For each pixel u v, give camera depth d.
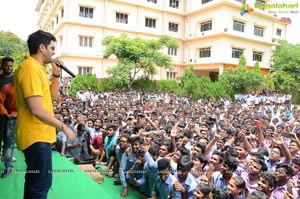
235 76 25.09
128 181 5.29
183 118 9.55
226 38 27.86
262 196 3.00
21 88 2.01
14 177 3.96
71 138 2.05
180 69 31.97
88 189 3.69
